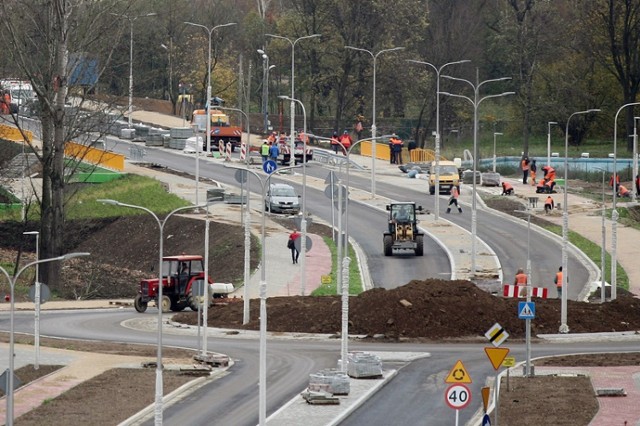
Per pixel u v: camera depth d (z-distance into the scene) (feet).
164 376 382.42
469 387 365.61
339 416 327.26
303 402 346.13
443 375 387.14
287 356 422.82
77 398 351.67
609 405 335.47
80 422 322.34
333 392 352.90
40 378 380.17
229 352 431.43
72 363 404.98
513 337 465.47
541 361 410.11
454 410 336.49
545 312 483.51
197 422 323.98
